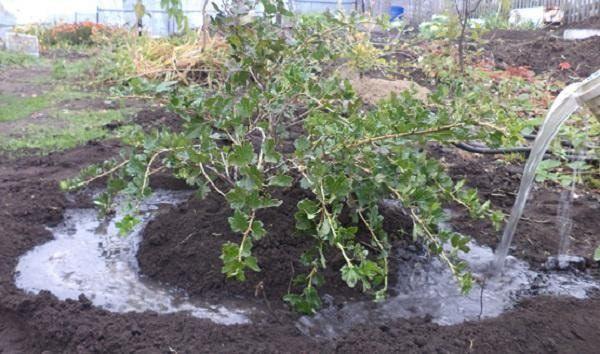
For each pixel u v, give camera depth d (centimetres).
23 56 1293
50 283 311
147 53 945
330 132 280
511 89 660
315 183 260
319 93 320
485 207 302
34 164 496
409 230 352
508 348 260
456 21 730
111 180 314
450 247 358
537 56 1069
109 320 271
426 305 298
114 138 577
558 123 298
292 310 287
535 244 372
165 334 260
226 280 303
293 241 319
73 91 860
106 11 2211
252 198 249
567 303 303
